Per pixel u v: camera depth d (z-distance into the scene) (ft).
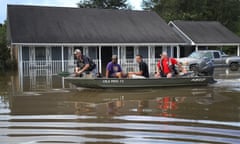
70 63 87.56
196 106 32.01
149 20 108.47
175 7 174.09
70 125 24.80
